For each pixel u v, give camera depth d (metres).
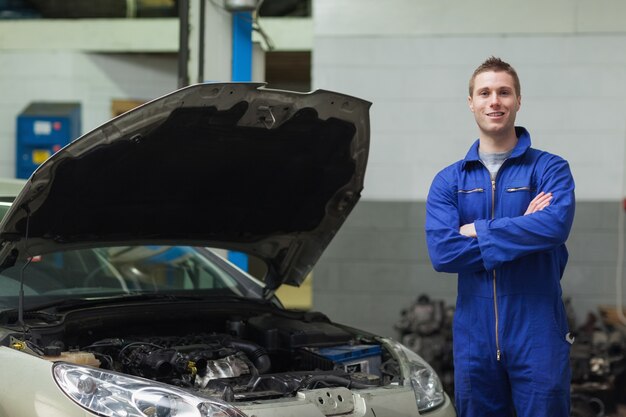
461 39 6.79
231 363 3.30
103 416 2.71
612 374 5.55
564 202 3.30
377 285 6.90
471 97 3.52
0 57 9.07
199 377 3.22
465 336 3.45
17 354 3.04
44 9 9.08
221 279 4.47
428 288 6.86
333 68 6.87
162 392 2.78
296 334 3.63
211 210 3.92
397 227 6.87
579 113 6.73
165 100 3.09
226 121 3.32
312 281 6.95
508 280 3.34
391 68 6.84
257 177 3.76
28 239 3.46
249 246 4.20
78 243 3.71
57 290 3.90
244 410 2.84
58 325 3.34
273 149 3.59
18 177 8.82
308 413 2.91
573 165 6.75
